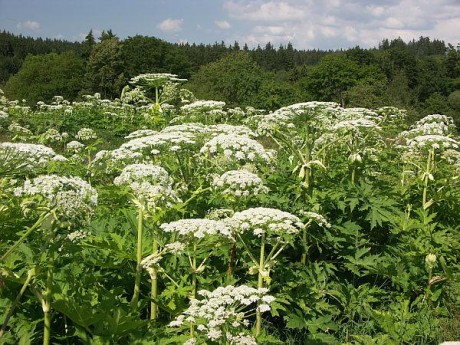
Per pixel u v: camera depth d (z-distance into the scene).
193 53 182.12
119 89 88.75
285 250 7.52
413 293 7.48
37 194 4.68
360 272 7.73
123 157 7.84
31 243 5.54
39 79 92.31
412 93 100.81
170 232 5.96
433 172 9.88
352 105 62.31
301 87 96.69
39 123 23.42
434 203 9.34
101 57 88.38
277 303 5.69
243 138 7.88
